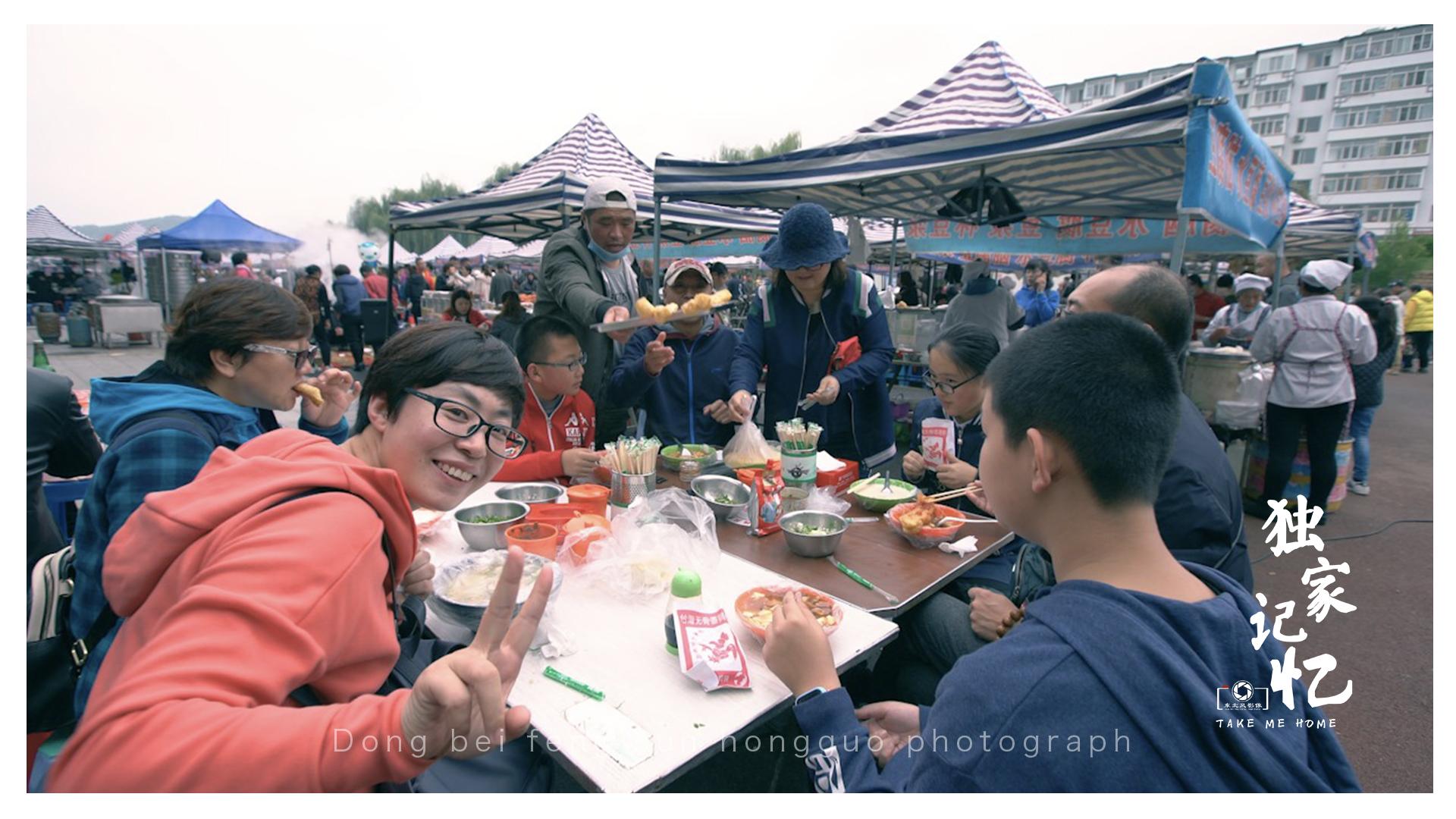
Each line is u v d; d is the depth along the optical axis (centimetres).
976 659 85
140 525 83
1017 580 171
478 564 153
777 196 586
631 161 755
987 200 524
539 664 130
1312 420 442
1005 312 568
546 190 584
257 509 82
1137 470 87
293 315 167
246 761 65
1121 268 171
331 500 87
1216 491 144
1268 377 457
